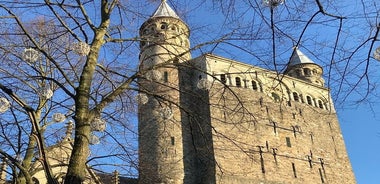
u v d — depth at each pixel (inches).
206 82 395.9
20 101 305.0
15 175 442.0
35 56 341.1
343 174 2172.7
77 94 315.6
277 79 354.9
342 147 2282.2
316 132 2220.7
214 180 1656.0
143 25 430.9
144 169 523.5
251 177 1772.9
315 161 2095.2
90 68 331.0
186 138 1771.7
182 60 395.9
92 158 417.7
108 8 376.5
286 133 2076.8
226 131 1743.4
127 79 379.2
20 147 446.6
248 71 377.4
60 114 462.3
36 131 300.4
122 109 430.6
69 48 414.3
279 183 1863.9
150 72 397.4
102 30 356.5
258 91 1987.0
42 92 415.5
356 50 306.3
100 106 322.3
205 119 401.1
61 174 498.3
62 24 357.7
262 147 1761.8
